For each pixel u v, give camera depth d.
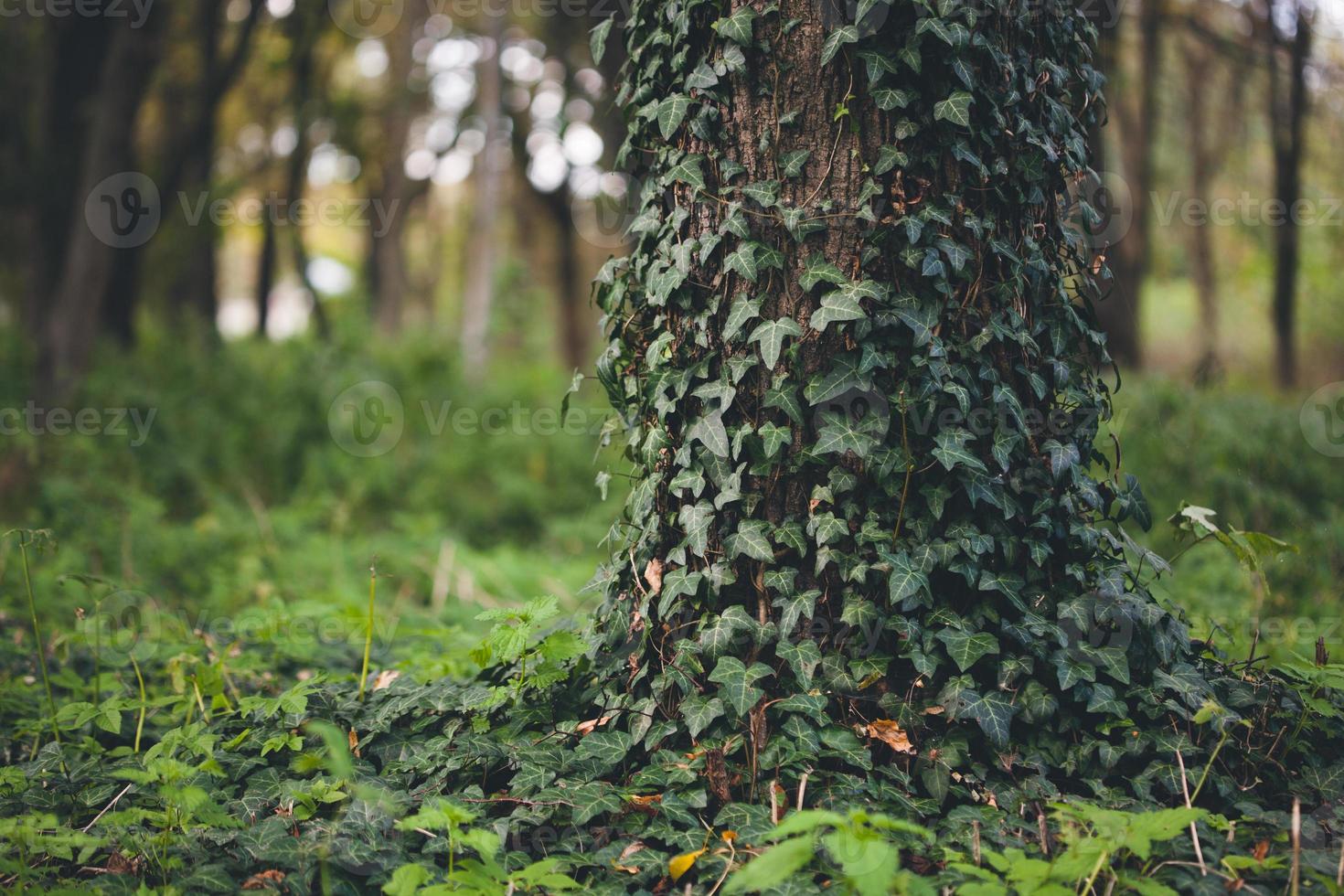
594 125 15.95
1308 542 6.12
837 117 2.84
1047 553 2.86
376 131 20.27
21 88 12.89
